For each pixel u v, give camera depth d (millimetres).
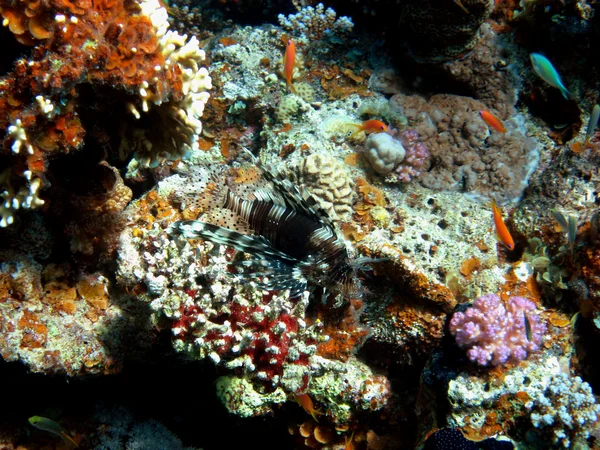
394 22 1033
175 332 692
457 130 975
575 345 802
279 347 723
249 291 735
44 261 746
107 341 741
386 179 928
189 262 737
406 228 858
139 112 645
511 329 745
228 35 1145
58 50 578
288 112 997
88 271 765
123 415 839
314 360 745
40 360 687
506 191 936
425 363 794
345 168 926
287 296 744
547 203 870
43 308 722
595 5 913
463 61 989
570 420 695
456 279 812
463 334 737
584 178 865
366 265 782
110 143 672
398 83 1040
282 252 711
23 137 574
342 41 1078
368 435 811
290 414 838
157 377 865
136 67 599
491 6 900
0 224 613
